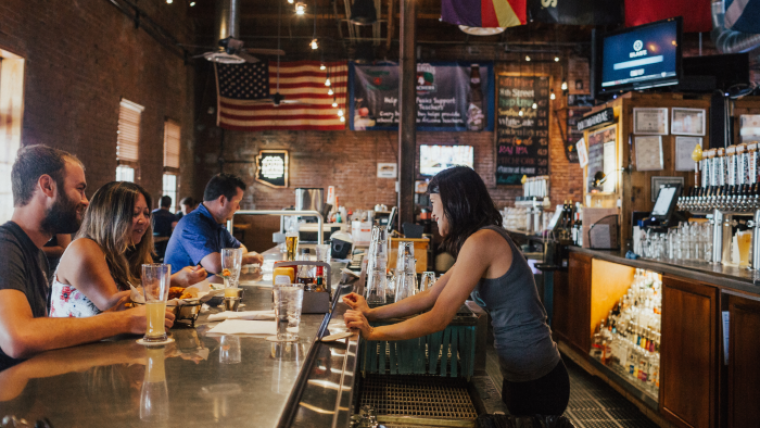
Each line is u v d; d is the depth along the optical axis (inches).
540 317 66.3
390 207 406.3
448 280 69.5
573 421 122.3
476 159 404.5
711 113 168.4
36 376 35.1
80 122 240.8
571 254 174.7
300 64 394.3
